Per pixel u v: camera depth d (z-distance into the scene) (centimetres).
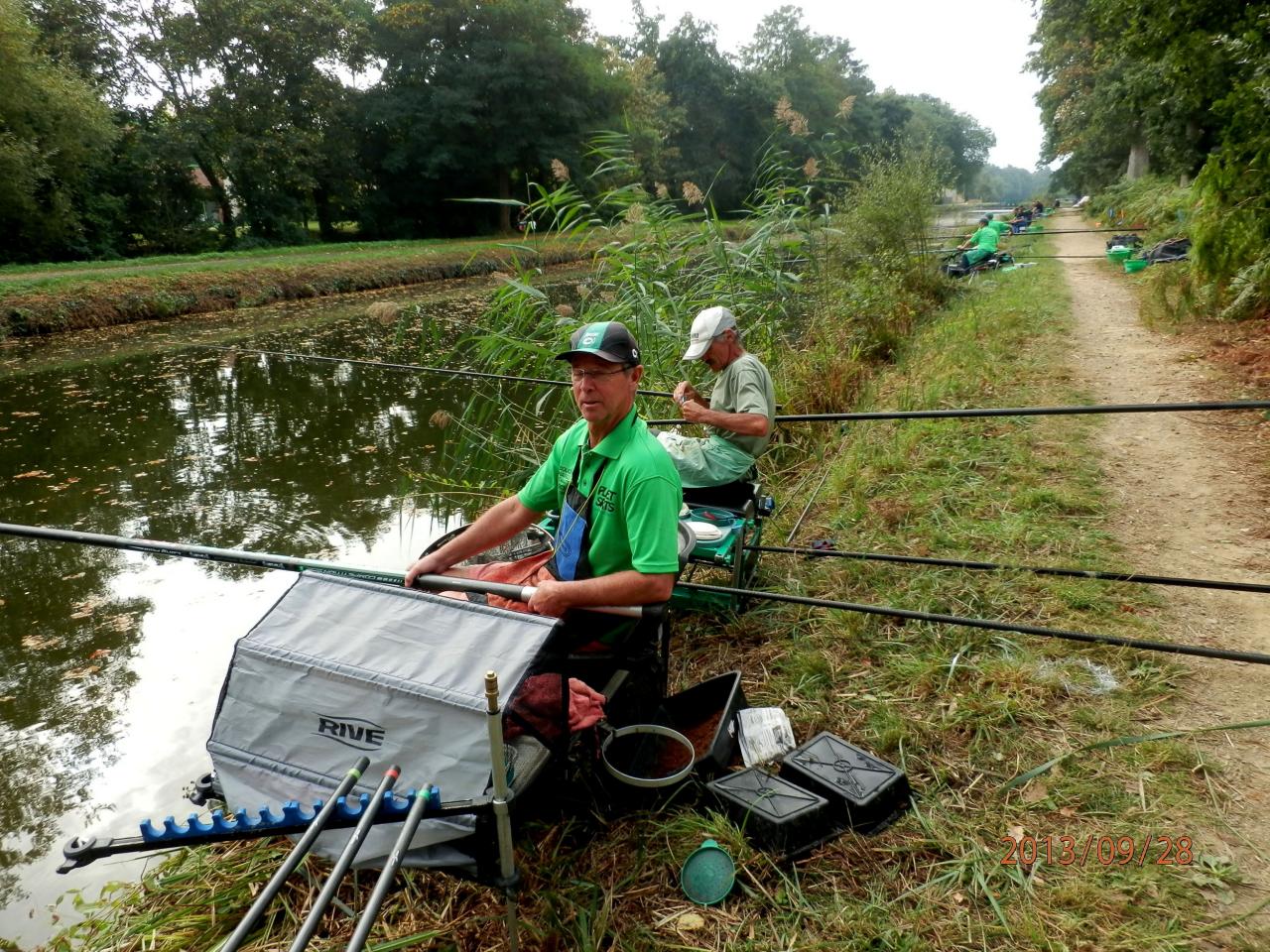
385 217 3731
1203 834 243
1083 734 289
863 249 1134
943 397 693
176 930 251
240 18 2948
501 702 188
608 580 242
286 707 208
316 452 793
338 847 201
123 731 380
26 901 287
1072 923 216
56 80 2212
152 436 850
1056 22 2922
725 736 278
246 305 1789
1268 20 823
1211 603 366
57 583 524
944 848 244
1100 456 551
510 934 208
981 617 366
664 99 4034
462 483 691
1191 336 856
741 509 405
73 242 2466
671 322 727
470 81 3400
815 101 5678
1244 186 899
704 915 229
